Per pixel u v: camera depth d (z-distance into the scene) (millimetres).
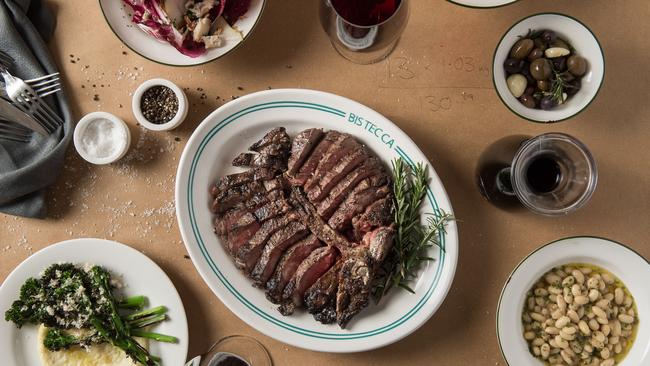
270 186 1080
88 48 1147
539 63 1035
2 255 1145
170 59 1097
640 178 1118
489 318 1114
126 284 1117
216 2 1097
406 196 1076
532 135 1117
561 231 1117
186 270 1135
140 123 1111
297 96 1092
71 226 1145
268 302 1092
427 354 1118
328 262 1062
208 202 1102
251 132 1112
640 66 1121
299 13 1139
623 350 1089
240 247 1070
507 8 1126
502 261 1117
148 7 1081
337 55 1135
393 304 1083
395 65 1130
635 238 1115
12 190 1109
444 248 1064
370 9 1010
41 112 1121
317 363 1121
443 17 1129
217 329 1129
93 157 1113
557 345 1073
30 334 1123
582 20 1123
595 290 1071
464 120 1125
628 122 1120
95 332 1104
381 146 1091
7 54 1119
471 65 1126
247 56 1143
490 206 1121
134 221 1142
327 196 1071
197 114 1143
